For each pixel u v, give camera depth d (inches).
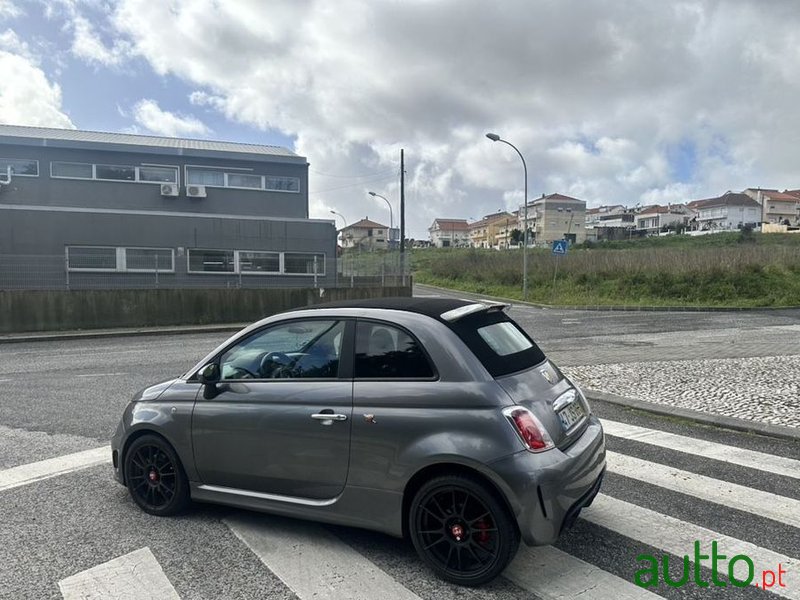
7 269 741.9
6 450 222.8
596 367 385.4
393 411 128.5
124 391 334.0
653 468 195.3
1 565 133.3
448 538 123.6
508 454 117.2
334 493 136.3
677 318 781.3
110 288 761.6
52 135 1033.5
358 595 119.0
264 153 1096.8
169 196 997.8
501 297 1202.6
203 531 150.3
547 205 3823.8
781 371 354.9
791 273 1056.8
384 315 139.8
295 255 920.3
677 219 4320.9
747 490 175.0
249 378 152.3
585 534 146.3
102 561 134.7
